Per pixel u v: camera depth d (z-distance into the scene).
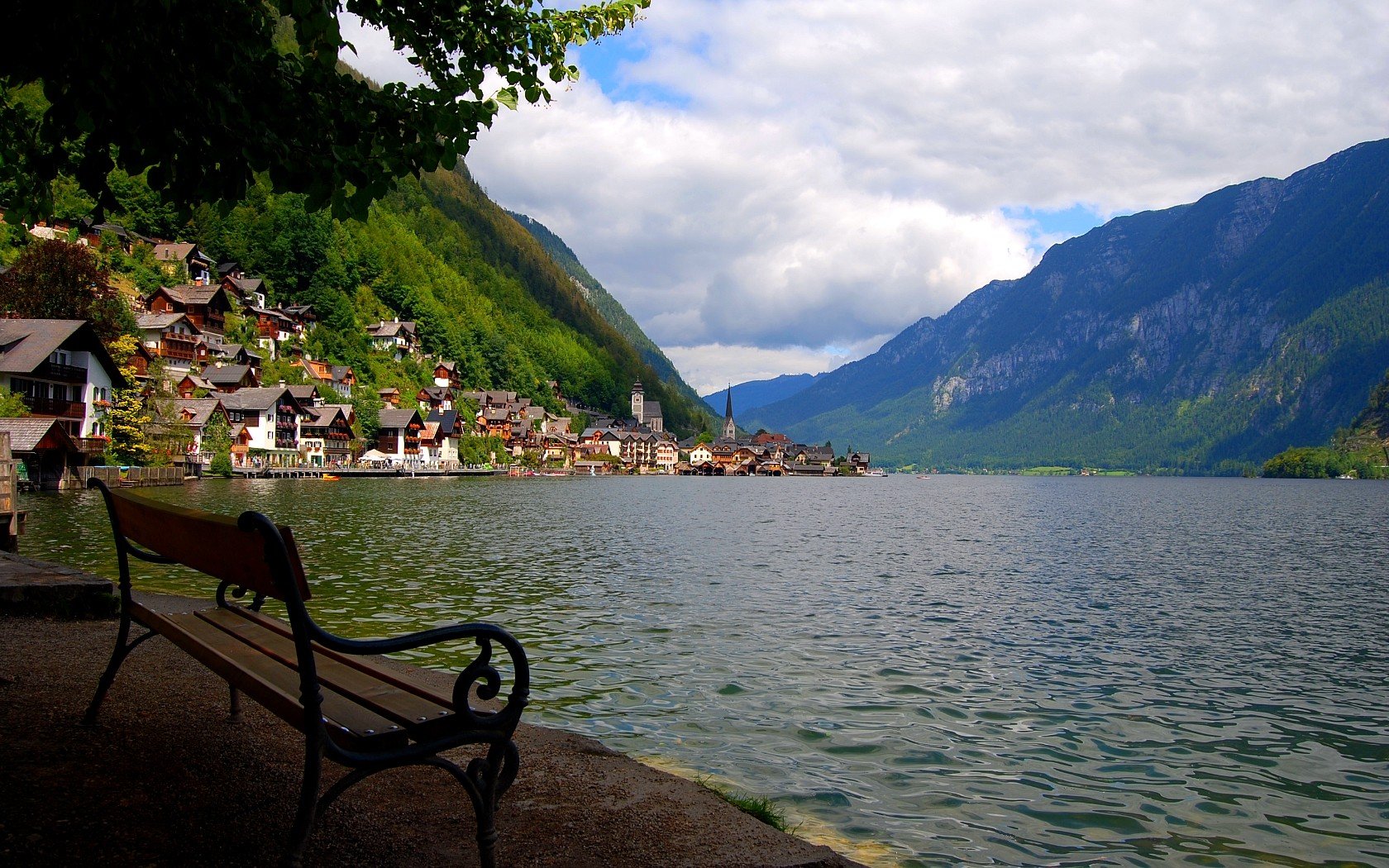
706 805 6.52
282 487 84.62
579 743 8.15
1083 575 29.98
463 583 23.00
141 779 5.94
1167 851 7.59
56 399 64.06
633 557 31.56
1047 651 16.56
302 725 4.29
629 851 5.58
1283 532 54.22
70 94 5.71
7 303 69.56
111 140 5.93
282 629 6.39
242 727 7.41
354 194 6.77
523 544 35.25
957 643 16.97
